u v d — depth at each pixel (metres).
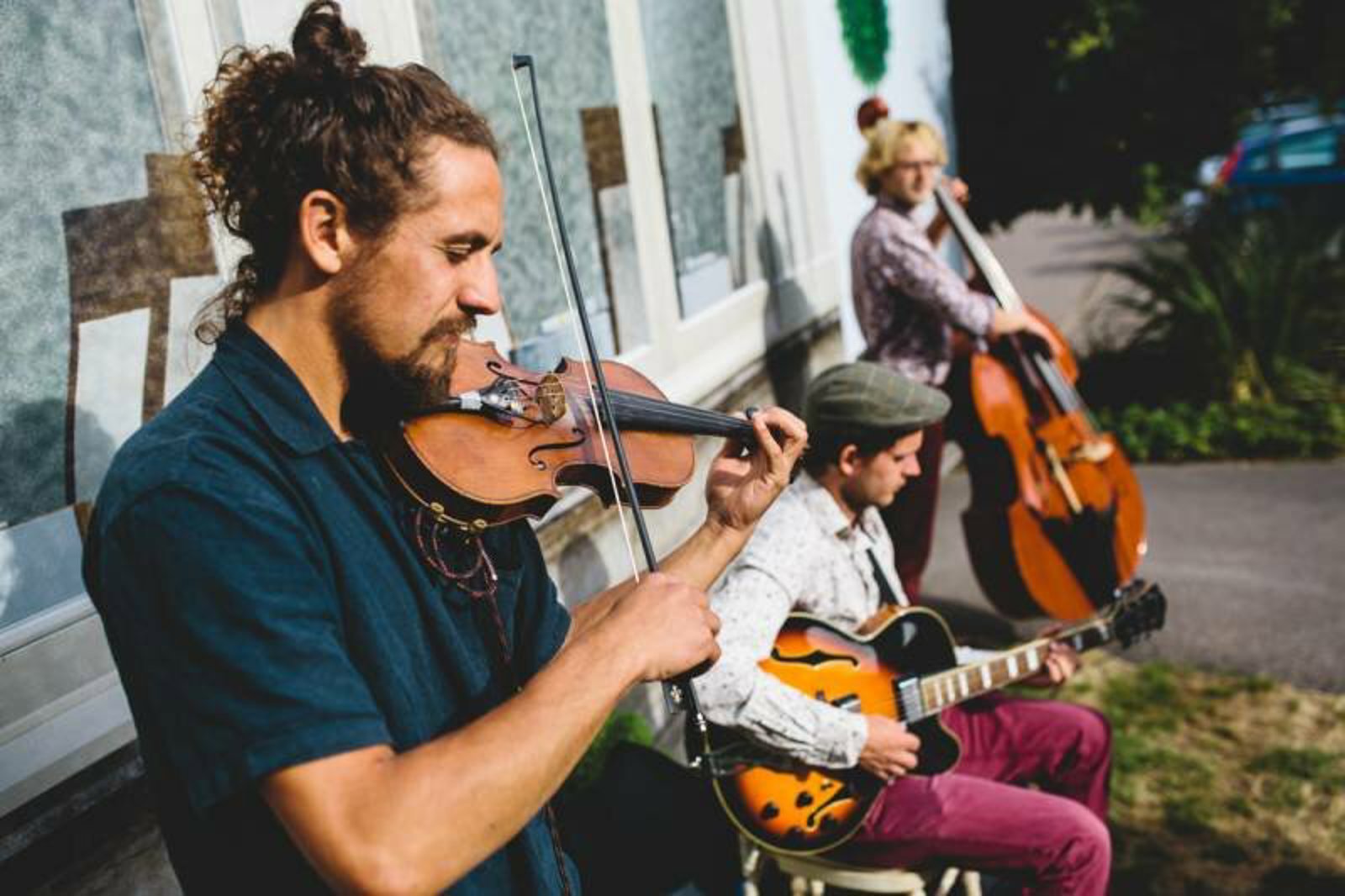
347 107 0.97
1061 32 6.33
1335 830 2.96
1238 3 6.15
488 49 2.69
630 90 3.20
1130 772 3.23
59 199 1.69
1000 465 3.55
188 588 0.90
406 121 0.98
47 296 1.68
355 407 1.14
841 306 4.71
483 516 1.18
